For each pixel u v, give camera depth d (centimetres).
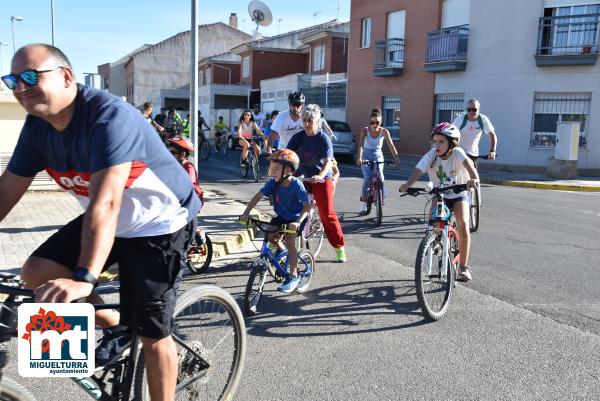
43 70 216
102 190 220
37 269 245
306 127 629
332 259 689
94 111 230
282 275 520
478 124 873
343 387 362
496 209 1098
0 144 1019
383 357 409
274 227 502
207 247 623
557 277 617
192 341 303
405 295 554
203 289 300
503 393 355
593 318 492
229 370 323
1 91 998
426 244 474
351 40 2766
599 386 366
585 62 1850
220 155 2488
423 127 2370
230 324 323
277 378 373
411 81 2419
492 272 634
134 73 6006
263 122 2219
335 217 654
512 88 2019
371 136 936
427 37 2317
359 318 489
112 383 264
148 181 247
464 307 518
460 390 359
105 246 215
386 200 1172
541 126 1989
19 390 220
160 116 1997
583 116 1908
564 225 930
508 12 2005
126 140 229
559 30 1922
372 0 2606
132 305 256
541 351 421
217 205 1033
